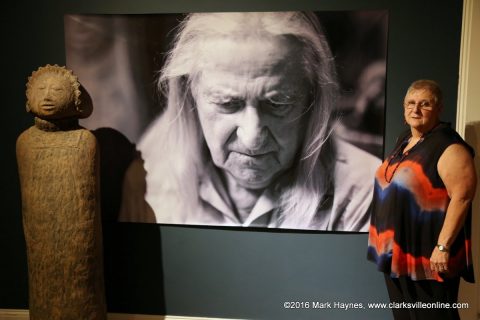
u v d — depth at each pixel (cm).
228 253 243
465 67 213
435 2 213
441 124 181
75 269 207
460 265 178
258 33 220
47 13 235
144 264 249
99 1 231
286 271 240
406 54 218
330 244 236
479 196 220
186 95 229
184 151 234
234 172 232
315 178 227
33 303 212
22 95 241
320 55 219
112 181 241
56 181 203
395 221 180
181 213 239
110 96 235
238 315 247
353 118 221
